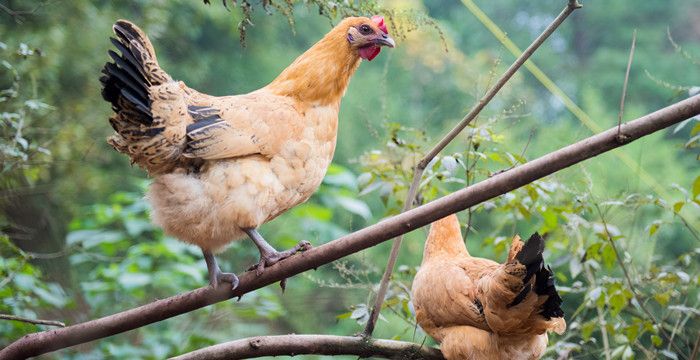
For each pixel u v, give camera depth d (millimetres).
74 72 11008
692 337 7297
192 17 15461
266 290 9711
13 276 6652
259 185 5000
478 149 6566
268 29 18375
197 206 4883
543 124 14852
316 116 5430
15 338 7070
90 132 10586
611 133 4098
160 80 4742
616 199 7109
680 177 11375
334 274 12219
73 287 9352
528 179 4176
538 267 4984
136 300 9203
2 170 6797
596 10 22500
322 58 5527
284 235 10320
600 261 7344
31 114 7953
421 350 5469
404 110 17219
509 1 23531
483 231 10508
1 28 9875
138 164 5016
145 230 9617
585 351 7344
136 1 12648
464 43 22938
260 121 5109
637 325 6387
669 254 8758
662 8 22281
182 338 9078
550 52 21344
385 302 6188
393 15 5566
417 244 12328
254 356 4938
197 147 4852
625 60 20281
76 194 10555
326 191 10352
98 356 8633
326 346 5109
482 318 5582
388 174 6734
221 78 17375
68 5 11141
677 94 6402
